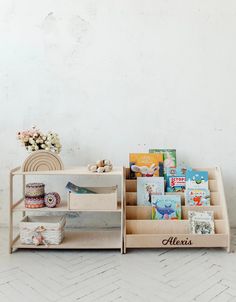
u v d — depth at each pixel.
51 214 3.26
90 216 3.26
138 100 3.17
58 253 2.77
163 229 2.79
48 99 3.17
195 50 3.15
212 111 3.19
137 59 3.14
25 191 2.90
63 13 3.11
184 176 2.98
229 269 2.50
